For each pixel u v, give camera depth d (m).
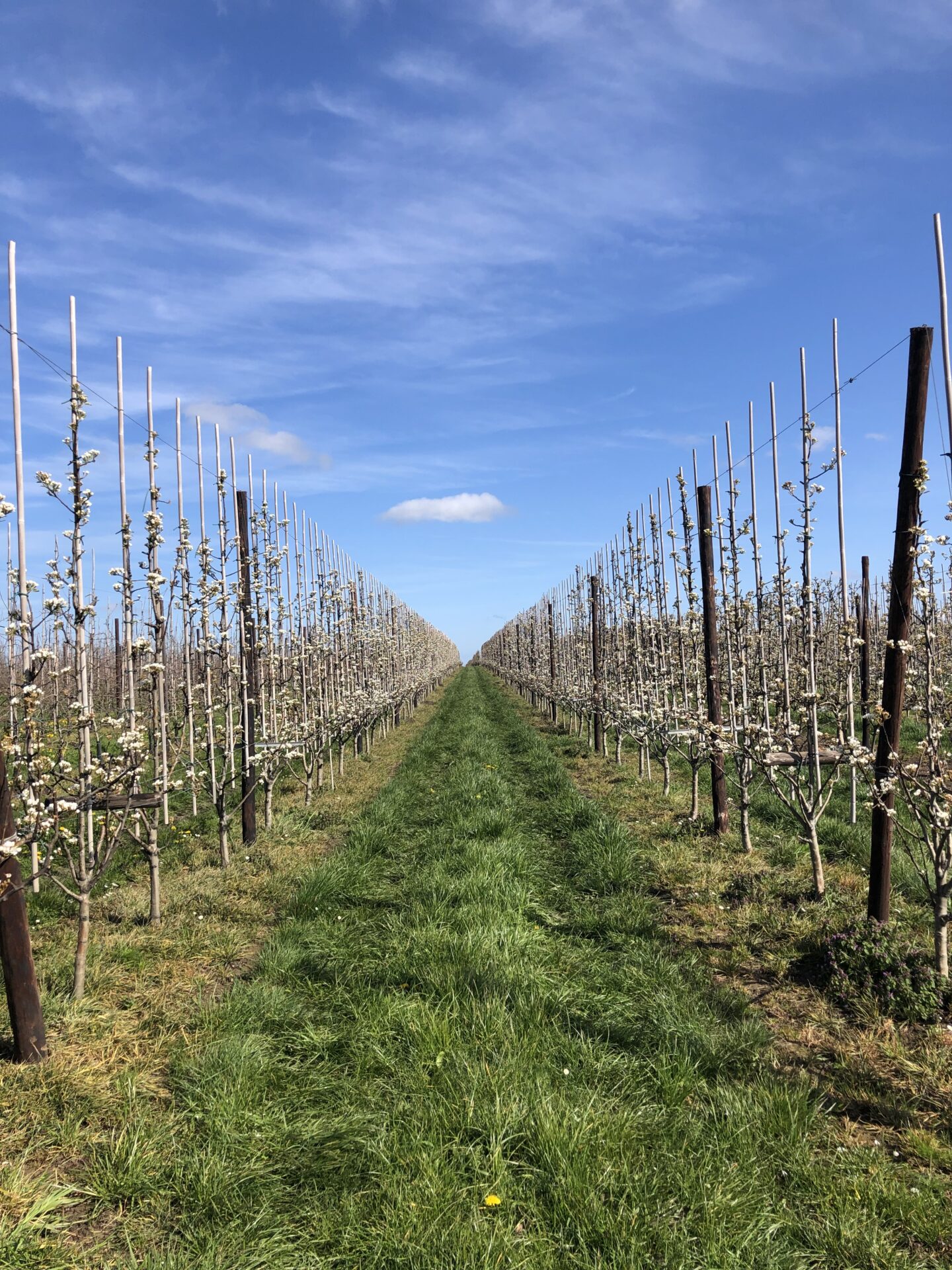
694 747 9.55
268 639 10.40
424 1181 3.16
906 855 6.98
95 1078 4.05
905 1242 2.95
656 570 12.16
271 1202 3.19
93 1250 2.95
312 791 12.73
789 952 5.59
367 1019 4.62
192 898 6.98
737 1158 3.36
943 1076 4.02
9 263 4.91
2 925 4.09
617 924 6.32
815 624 8.37
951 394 4.81
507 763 14.88
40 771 4.83
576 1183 3.10
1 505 4.48
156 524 6.67
